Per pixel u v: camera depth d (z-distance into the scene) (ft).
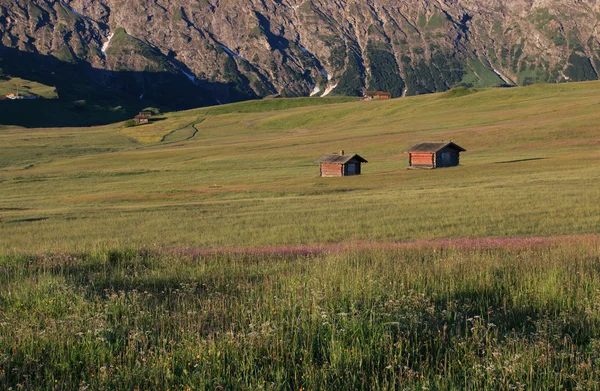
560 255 55.77
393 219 117.70
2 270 52.26
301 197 180.24
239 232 107.76
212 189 222.28
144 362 26.05
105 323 31.32
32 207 190.49
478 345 28.17
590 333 31.17
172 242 96.99
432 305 35.70
